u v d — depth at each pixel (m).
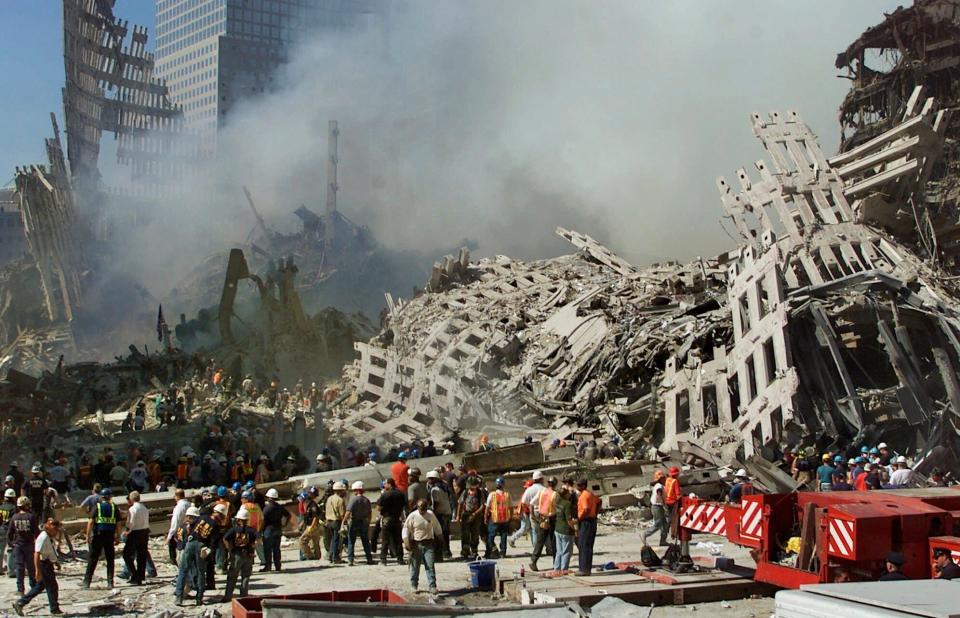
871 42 72.25
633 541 22.69
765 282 36.66
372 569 19.03
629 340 41.22
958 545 13.30
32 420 48.44
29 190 97.75
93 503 17.19
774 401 32.84
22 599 15.02
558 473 27.69
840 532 13.80
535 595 15.24
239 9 175.62
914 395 31.97
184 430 42.56
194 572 15.61
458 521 23.09
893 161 43.19
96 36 129.62
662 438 37.34
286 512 19.25
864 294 35.47
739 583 15.83
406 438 42.56
